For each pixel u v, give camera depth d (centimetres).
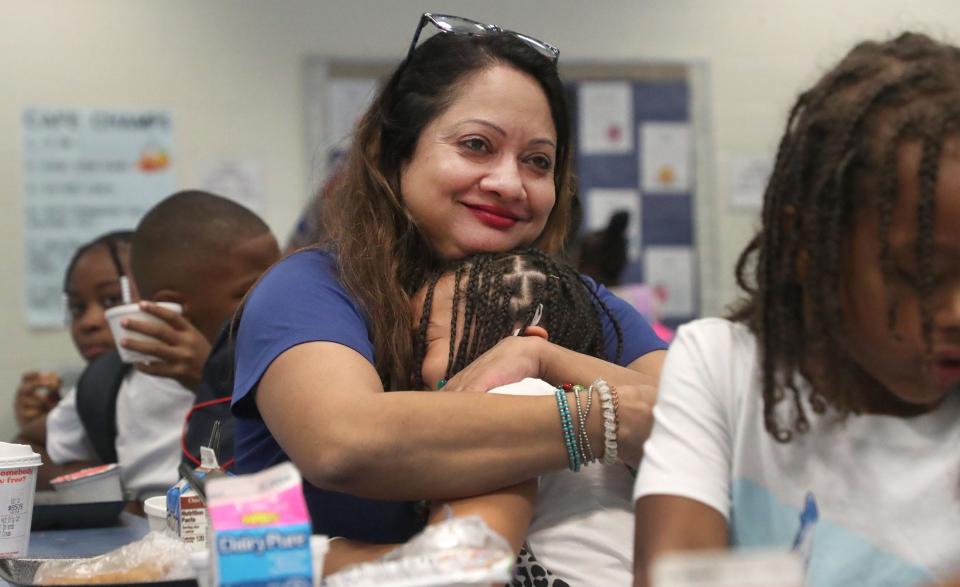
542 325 141
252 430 140
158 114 370
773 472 93
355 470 116
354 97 380
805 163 88
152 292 216
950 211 78
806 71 404
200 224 215
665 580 57
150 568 114
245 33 375
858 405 91
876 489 90
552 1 394
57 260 365
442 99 148
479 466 118
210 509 82
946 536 89
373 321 137
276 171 376
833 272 85
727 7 403
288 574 80
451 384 131
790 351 91
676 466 93
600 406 122
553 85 155
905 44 91
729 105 403
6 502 144
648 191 398
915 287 80
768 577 57
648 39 399
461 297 138
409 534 132
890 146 80
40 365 363
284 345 128
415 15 384
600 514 120
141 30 370
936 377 83
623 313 163
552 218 166
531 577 118
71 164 366
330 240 147
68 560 123
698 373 97
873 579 89
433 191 148
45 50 365
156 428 222
